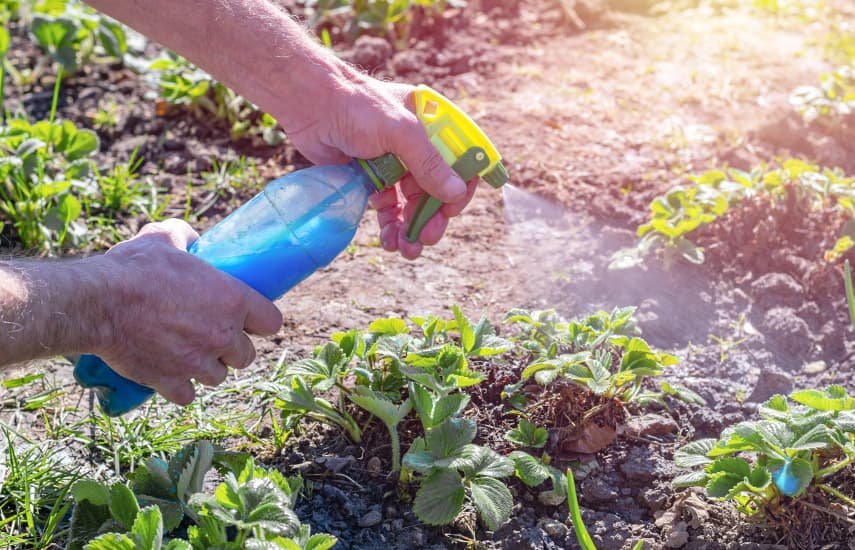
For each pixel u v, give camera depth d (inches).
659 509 42.9
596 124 64.4
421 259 55.2
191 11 41.9
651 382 47.9
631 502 43.4
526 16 80.6
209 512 38.1
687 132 63.5
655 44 76.3
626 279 53.6
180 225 41.9
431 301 52.6
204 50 42.3
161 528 37.0
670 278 53.6
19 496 42.9
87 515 40.1
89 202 57.9
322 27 75.7
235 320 39.9
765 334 51.1
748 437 40.7
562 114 65.1
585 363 45.0
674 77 70.5
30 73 68.6
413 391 43.4
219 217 58.1
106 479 44.0
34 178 56.3
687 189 57.9
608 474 44.1
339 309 52.0
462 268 54.7
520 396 45.8
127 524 39.2
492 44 75.6
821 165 60.9
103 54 72.1
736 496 41.8
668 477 43.8
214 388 47.9
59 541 41.5
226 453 42.6
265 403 47.4
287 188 41.0
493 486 41.0
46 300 36.7
